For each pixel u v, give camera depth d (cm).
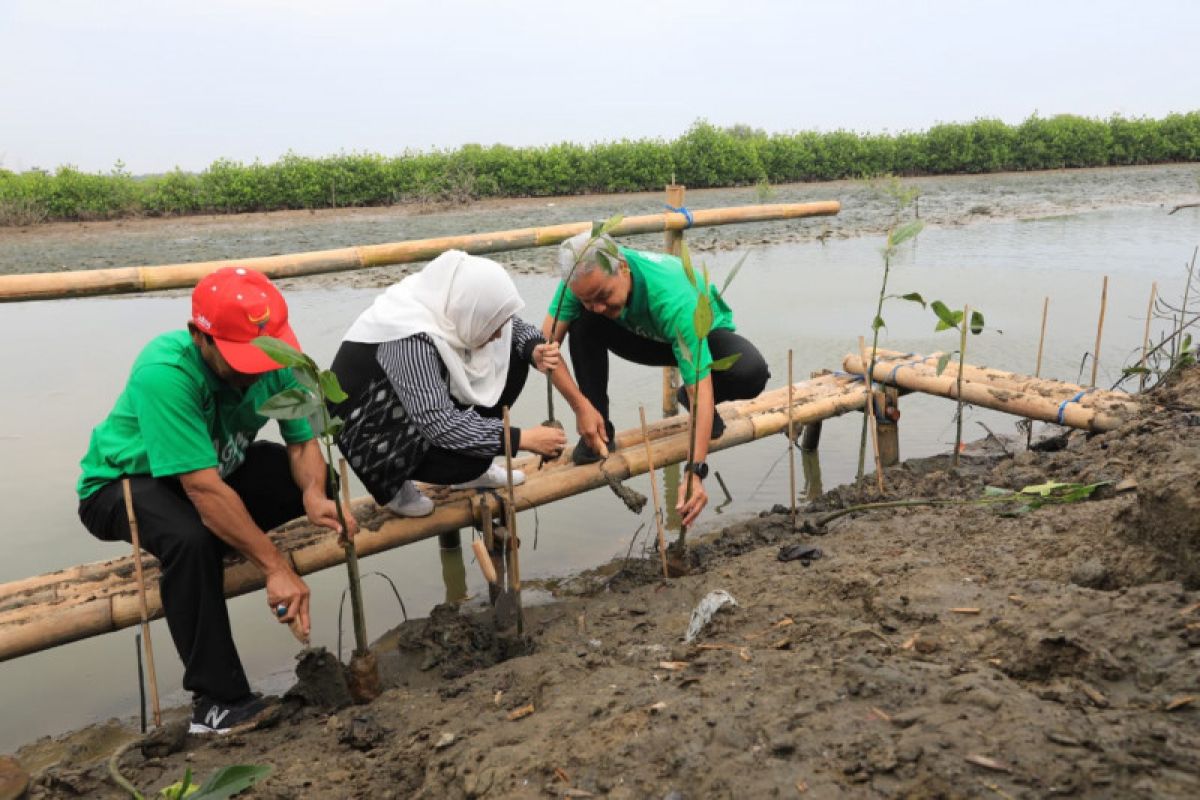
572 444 559
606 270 360
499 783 219
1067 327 809
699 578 375
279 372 315
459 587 439
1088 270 1081
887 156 2656
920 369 541
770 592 335
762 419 497
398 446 351
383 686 337
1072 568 291
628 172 2241
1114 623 226
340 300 996
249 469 342
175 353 297
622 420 621
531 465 438
